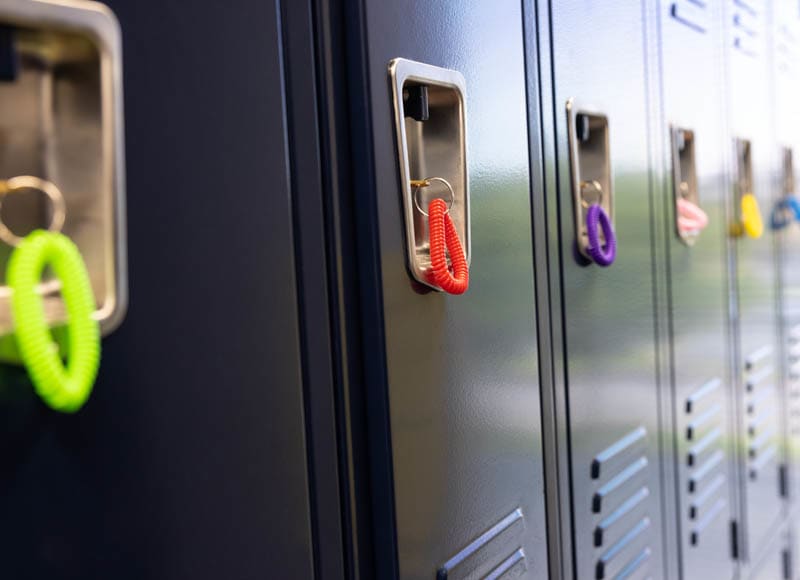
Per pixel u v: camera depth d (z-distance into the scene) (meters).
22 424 0.58
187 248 0.70
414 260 0.92
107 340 0.64
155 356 0.67
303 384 0.82
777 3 2.40
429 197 1.02
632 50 1.51
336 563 0.86
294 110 0.81
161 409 0.68
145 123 0.67
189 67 0.70
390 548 0.90
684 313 1.73
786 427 2.48
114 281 0.60
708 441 1.85
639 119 1.53
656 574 1.59
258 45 0.77
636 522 1.50
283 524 0.79
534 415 1.18
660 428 1.61
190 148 0.70
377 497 0.90
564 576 1.27
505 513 1.11
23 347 0.54
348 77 0.88
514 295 1.13
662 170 1.63
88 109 0.60
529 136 1.18
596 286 1.36
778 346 2.40
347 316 0.87
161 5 0.68
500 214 1.10
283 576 0.79
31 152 0.61
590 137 1.42
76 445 0.62
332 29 0.86
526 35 1.18
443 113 1.01
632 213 1.50
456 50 1.02
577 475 1.30
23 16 0.55
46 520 0.60
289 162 0.80
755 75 2.21
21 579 0.59
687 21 1.75
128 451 0.65
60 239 0.56
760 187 2.24
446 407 0.99
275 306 0.78
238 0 0.75
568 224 1.28
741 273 2.09
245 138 0.75
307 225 0.82
